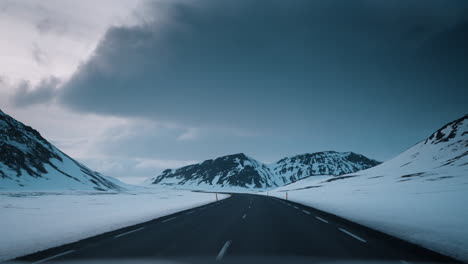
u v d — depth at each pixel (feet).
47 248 30.22
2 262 24.75
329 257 25.45
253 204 108.99
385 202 92.38
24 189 254.68
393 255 26.08
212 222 52.65
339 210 74.54
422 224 43.06
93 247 30.66
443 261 23.99
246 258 25.27
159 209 86.22
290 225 47.55
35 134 386.32
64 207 93.91
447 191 127.54
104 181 434.71
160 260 24.90
